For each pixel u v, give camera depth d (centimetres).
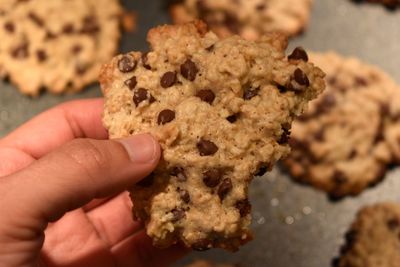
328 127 45
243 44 29
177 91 29
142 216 29
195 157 28
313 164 45
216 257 44
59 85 47
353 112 45
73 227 36
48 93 47
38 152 37
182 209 28
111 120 29
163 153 28
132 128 29
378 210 44
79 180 27
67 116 37
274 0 49
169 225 28
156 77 29
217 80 29
